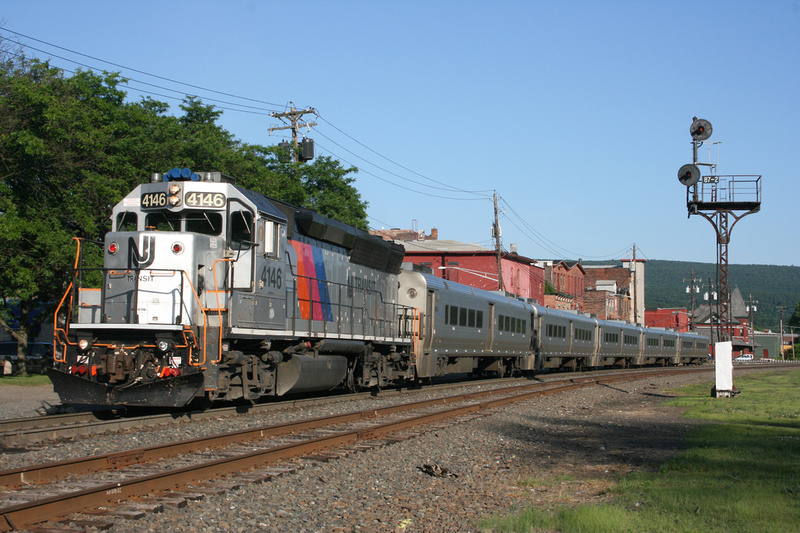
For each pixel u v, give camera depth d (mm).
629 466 10297
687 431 14594
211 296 12859
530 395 21531
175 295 12367
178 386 12039
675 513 7082
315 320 16484
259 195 14477
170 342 12078
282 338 14805
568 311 41094
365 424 13336
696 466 9766
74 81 24594
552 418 16875
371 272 20359
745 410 18859
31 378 22562
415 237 64438
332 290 17500
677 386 30234
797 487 8219
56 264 21984
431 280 23688
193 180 13336
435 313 23641
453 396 19312
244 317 13289
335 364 17281
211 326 12500
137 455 8797
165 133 26781
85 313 13000
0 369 26016
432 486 8797
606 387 27562
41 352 30969
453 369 26516
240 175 29516
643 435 14023
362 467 9539
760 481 8594
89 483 7492
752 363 74062
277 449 9523
